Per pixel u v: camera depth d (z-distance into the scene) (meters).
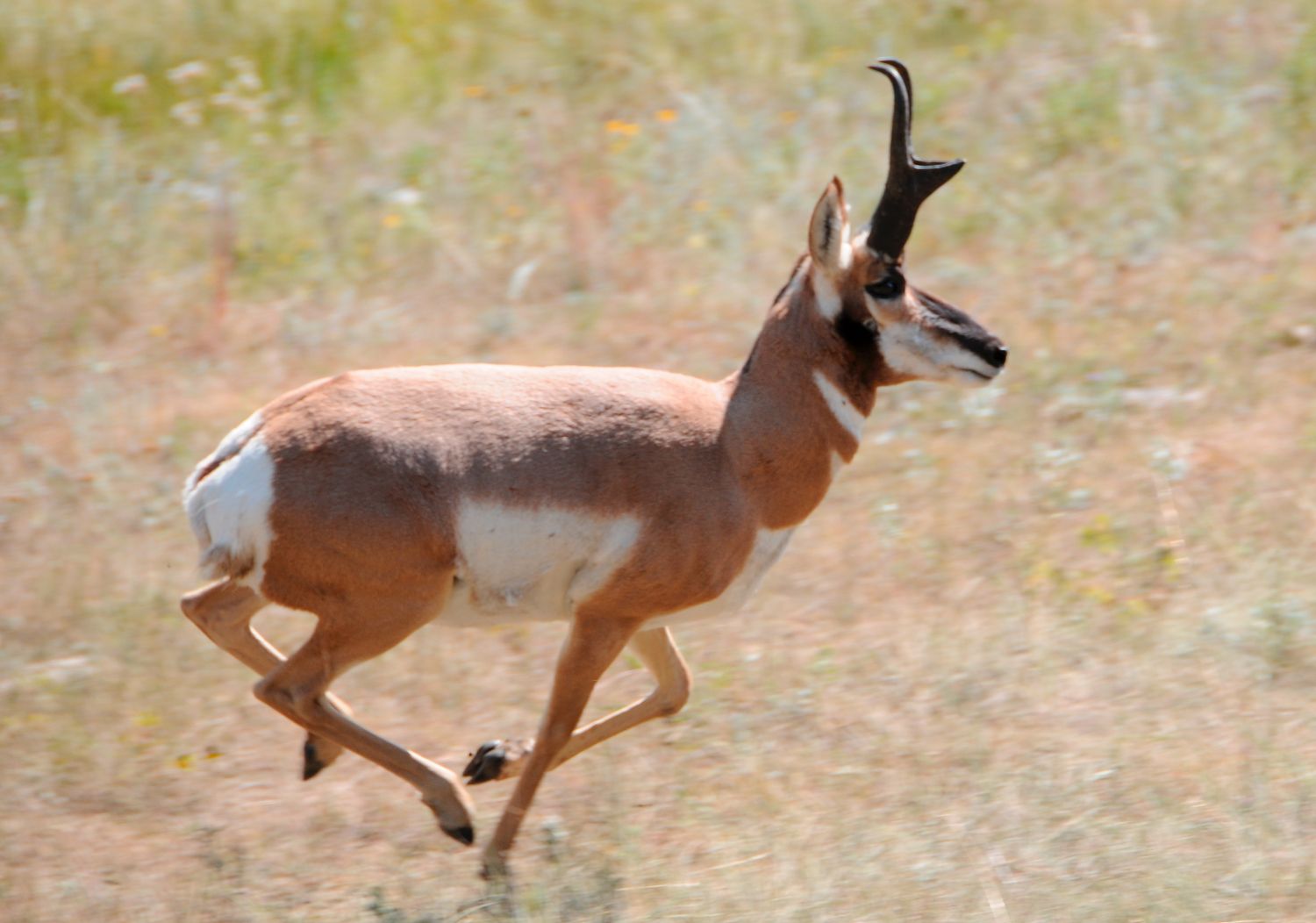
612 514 19.59
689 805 21.67
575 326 36.19
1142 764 21.38
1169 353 33.78
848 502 30.14
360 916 19.25
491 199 41.12
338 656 19.66
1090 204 39.25
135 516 29.91
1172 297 35.53
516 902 18.89
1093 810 20.22
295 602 19.56
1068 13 47.44
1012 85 44.03
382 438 19.20
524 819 20.53
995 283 36.78
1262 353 33.53
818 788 21.88
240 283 38.56
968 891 18.38
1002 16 48.00
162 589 27.38
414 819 22.06
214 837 21.23
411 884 20.08
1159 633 24.89
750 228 39.06
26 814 22.05
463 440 19.36
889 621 26.36
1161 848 18.91
